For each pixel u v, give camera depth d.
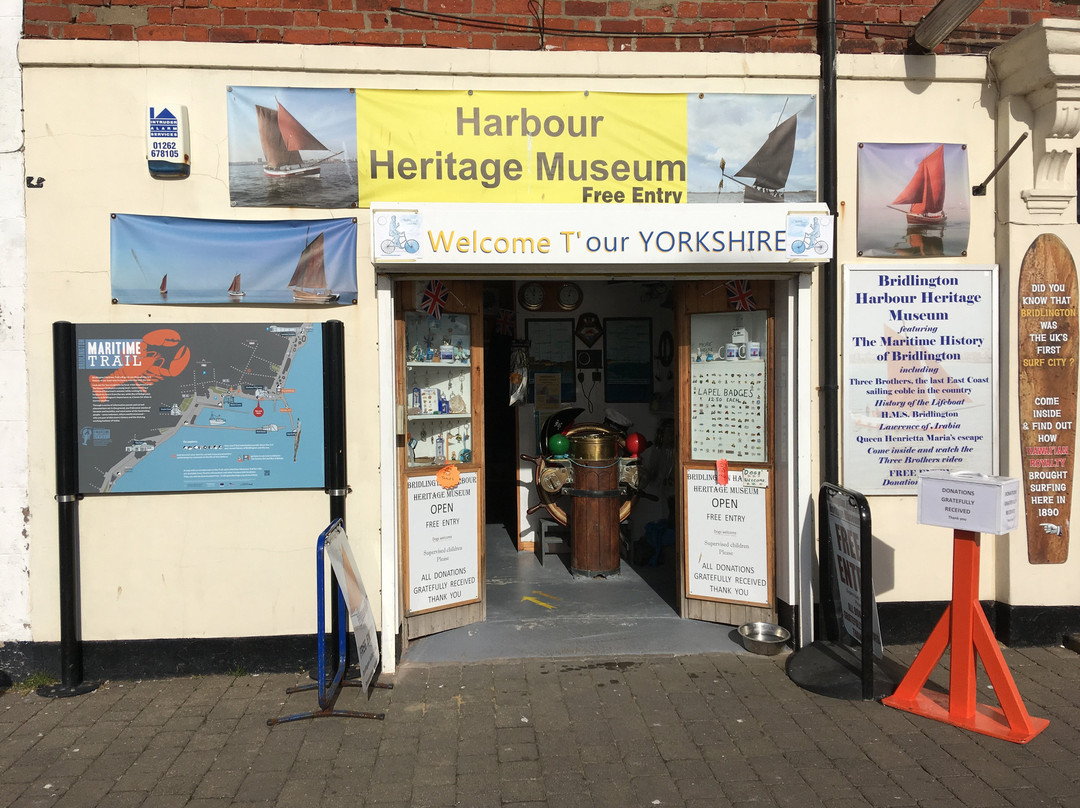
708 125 4.84
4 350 4.48
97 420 4.52
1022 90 4.83
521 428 7.37
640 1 4.86
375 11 4.68
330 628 4.63
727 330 5.22
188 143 4.54
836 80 4.86
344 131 4.63
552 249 4.42
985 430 4.98
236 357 4.59
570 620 5.40
